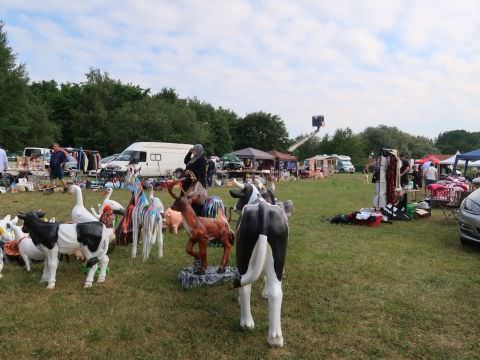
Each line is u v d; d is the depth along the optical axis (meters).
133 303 5.05
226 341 4.10
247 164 32.06
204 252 5.67
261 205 3.97
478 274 6.57
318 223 11.23
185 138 51.69
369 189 24.62
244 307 4.31
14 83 42.66
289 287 5.78
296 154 84.44
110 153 56.91
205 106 76.62
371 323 4.64
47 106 60.59
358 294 5.55
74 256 6.79
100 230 5.57
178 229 9.64
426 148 96.38
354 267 6.81
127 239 7.35
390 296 5.49
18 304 4.94
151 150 29.00
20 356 3.77
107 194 7.84
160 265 6.69
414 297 5.47
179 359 3.77
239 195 5.20
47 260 5.66
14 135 43.75
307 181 33.16
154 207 6.95
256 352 3.90
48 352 3.84
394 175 12.23
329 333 4.37
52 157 16.41
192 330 4.31
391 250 8.08
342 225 10.94
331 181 33.41
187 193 5.74
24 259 6.16
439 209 14.48
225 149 71.94
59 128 56.56
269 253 3.82
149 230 6.81
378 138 97.81
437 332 4.47
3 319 4.50
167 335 4.22
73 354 3.83
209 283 5.70
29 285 5.61
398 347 4.12
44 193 16.03
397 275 6.42
